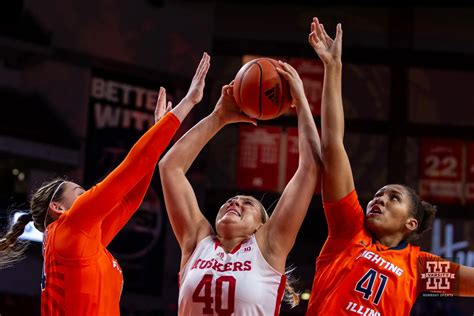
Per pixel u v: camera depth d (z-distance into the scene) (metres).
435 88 16.27
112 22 14.21
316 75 15.91
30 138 12.92
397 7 16.47
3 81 13.00
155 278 13.78
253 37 16.11
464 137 16.02
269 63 4.72
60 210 4.46
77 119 13.60
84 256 4.12
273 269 4.20
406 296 4.58
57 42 13.52
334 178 4.60
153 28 14.67
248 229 4.40
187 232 4.52
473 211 15.75
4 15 12.89
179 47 14.92
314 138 4.62
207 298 4.12
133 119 14.17
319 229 15.62
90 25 13.95
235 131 15.81
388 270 4.58
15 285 12.36
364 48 16.27
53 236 4.19
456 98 16.25
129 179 4.10
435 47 16.42
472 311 14.14
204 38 15.19
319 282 4.64
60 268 4.14
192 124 14.80
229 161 15.71
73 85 13.65
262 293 4.12
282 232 4.30
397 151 15.87
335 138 4.61
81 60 13.77
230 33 16.12
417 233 5.04
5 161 13.13
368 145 15.93
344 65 16.30
